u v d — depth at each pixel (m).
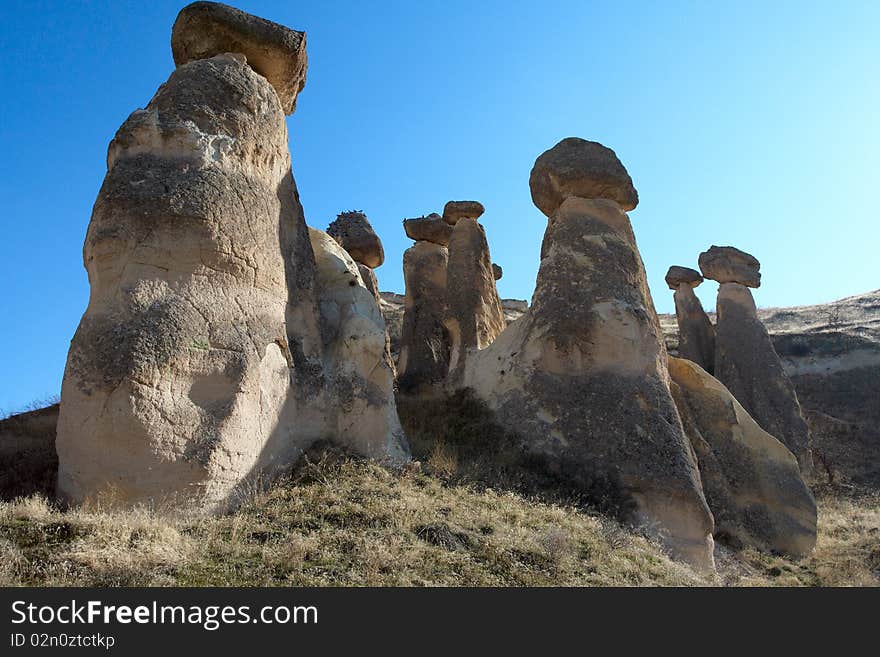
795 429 23.70
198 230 9.41
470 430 13.67
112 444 8.08
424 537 8.40
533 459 12.67
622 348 13.58
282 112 11.63
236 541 7.75
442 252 21.89
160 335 8.59
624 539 10.30
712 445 15.80
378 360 11.91
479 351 17.03
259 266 10.24
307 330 11.45
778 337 33.72
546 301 14.37
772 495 15.27
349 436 11.20
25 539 7.00
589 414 12.95
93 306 8.88
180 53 11.78
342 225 22.72
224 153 10.18
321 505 8.93
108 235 9.00
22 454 10.44
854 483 22.11
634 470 12.21
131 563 6.75
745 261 26.69
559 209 15.28
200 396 8.90
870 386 28.81
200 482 8.51
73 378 8.42
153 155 9.67
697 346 26.69
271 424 9.95
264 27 11.61
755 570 13.09
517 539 8.84
